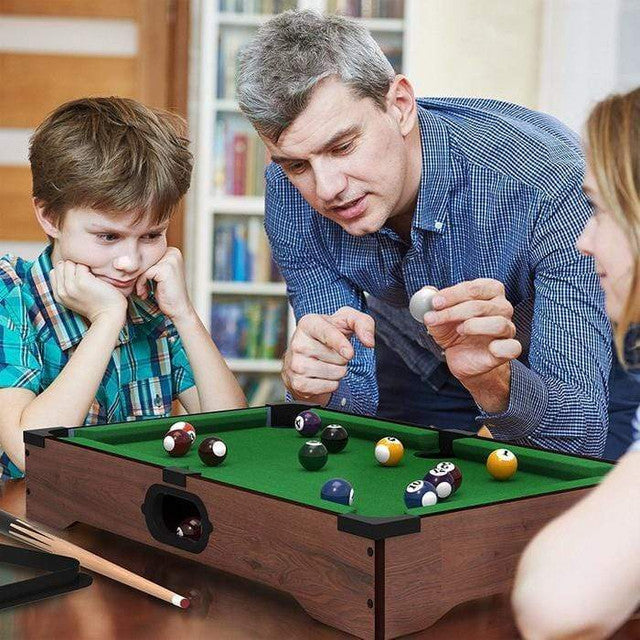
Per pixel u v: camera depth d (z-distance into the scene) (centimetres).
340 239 196
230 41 430
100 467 126
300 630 96
